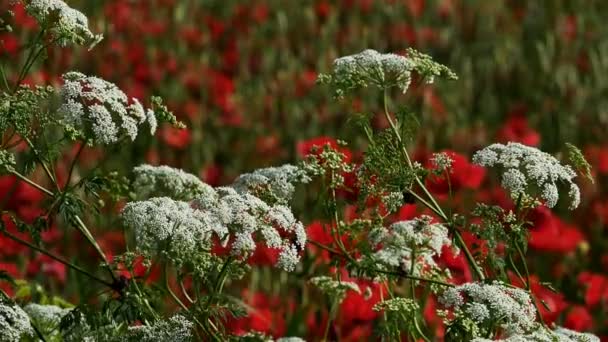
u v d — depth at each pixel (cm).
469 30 2200
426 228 788
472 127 1772
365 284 986
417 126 827
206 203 743
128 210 724
